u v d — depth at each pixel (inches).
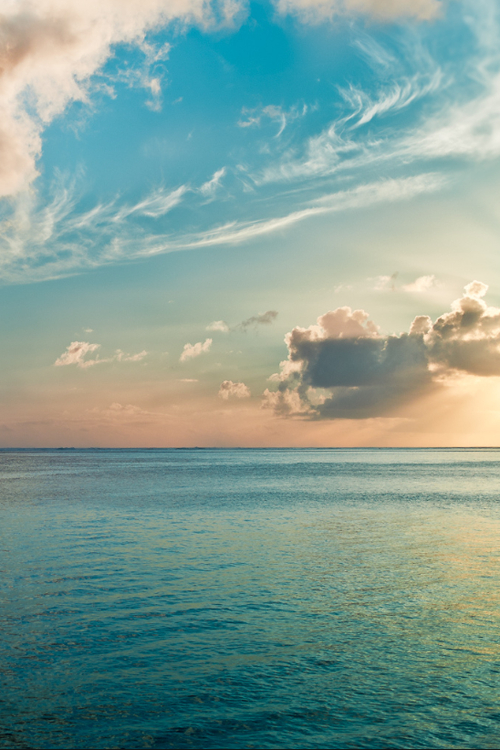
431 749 441.7
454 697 520.1
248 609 760.3
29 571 971.3
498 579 931.3
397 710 496.7
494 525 1552.7
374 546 1222.9
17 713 483.8
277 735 457.1
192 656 601.0
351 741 450.6
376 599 811.4
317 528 1486.2
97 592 838.5
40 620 709.3
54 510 1876.2
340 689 532.4
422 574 964.6
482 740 453.7
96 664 579.2
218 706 499.8
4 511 1845.5
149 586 873.5
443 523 1594.5
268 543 1256.2
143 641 641.0
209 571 977.5
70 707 494.9
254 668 574.2
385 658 602.2
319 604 785.6
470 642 648.4
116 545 1224.2
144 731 459.2
